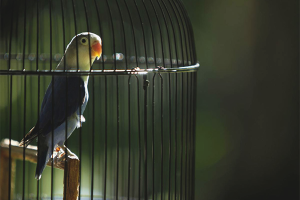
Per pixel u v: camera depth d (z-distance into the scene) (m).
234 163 11.12
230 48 11.20
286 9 10.26
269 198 10.65
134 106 9.05
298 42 10.17
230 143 11.20
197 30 11.41
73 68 4.78
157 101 9.30
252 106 10.91
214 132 11.34
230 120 11.23
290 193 10.46
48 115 4.64
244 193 10.99
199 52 11.44
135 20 10.39
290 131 10.45
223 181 11.15
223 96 11.32
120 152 9.32
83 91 4.80
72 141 9.61
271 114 10.65
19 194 9.02
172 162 9.48
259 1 10.60
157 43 10.53
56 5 9.37
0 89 9.93
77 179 4.21
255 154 10.91
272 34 10.48
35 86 9.77
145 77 3.91
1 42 8.26
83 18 10.12
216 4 11.26
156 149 9.50
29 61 7.45
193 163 4.88
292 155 10.44
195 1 11.37
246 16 10.86
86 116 9.17
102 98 8.63
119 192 9.07
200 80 11.46
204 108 11.45
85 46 4.68
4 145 5.89
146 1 10.38
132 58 7.38
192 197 4.85
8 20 9.87
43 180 9.55
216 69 11.36
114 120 9.24
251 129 10.95
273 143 10.67
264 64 10.66
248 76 10.96
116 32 10.12
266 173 10.78
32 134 4.46
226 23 11.19
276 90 10.54
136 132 9.33
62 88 4.73
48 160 4.67
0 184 5.95
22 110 9.91
